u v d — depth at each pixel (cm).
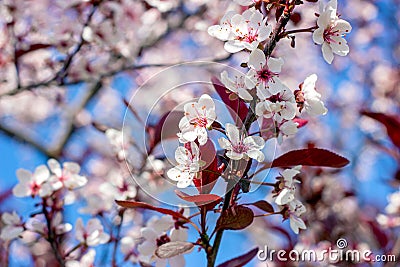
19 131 145
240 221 68
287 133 67
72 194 87
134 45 146
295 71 211
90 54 131
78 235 86
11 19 122
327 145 179
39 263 118
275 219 122
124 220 101
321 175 115
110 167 151
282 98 67
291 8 67
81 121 171
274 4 67
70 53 119
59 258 84
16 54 114
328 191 117
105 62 138
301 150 70
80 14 118
